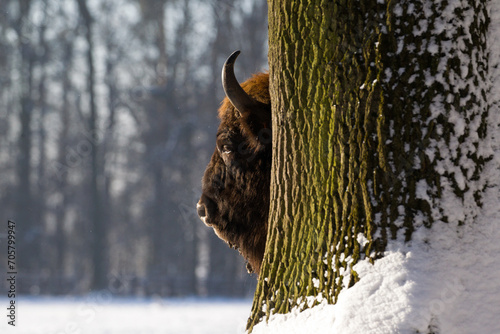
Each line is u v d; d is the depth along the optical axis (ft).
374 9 18.01
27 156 272.31
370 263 17.44
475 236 17.47
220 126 27.78
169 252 258.78
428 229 17.35
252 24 251.39
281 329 18.69
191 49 263.49
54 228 307.99
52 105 287.28
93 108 255.91
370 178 17.83
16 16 278.67
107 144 272.72
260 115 24.64
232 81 23.98
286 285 19.40
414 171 17.57
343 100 18.29
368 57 17.98
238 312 120.57
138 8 277.03
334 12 18.52
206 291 229.25
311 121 19.04
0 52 279.69
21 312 119.75
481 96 18.02
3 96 284.00
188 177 248.52
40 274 258.37
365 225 17.81
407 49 17.65
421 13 17.65
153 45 274.16
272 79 20.36
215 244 251.39
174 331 80.84
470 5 17.88
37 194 278.87
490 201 17.88
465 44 17.71
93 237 249.75
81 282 257.34
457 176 17.52
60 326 89.81
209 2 256.93
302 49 19.21
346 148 18.26
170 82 256.93
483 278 17.15
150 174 264.11
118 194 291.38
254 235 27.50
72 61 285.23
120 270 283.18
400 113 17.63
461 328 16.66
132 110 266.57
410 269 16.89
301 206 19.31
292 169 19.54
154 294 230.89
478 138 17.88
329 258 18.29
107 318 104.99
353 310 16.71
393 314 16.30
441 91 17.56
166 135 255.09
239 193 27.45
